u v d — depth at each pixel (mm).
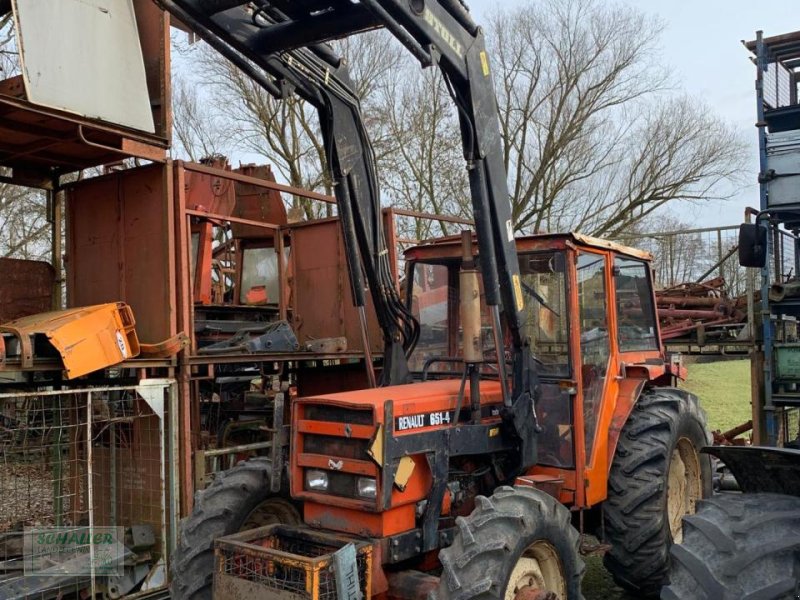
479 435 3715
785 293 6617
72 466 5836
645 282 5301
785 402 6648
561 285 4137
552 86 19156
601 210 19891
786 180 6586
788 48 6969
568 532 3527
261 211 8875
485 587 2979
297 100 17219
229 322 7492
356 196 4133
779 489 3250
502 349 3766
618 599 4938
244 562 3311
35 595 4742
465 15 3682
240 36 3615
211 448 6973
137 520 5695
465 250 3623
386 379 4223
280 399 3758
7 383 5359
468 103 3727
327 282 7473
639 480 4461
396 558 3307
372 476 3326
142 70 5555
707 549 2840
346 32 3510
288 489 3986
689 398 5156
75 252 6453
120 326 5117
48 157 6039
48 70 4918
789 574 2670
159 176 5816
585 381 4258
